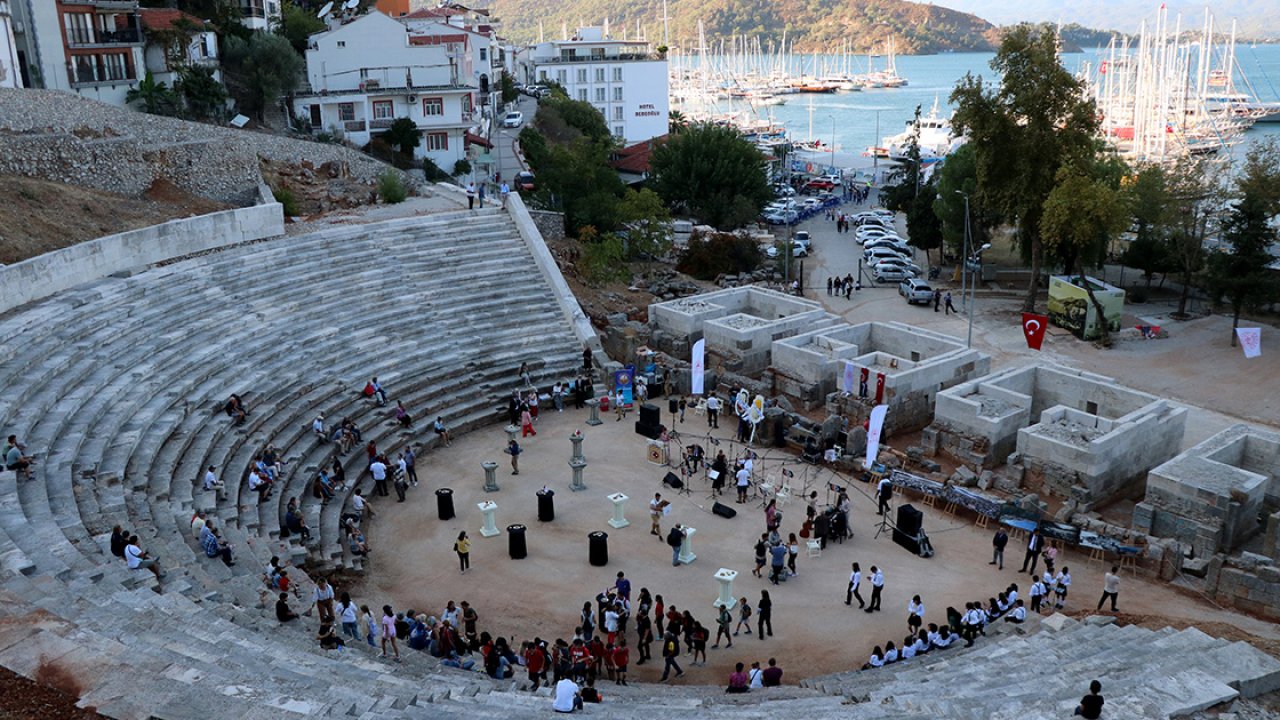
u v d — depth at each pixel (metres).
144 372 34.62
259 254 46.94
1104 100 186.62
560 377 47.56
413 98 83.00
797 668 26.56
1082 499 35.22
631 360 50.62
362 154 71.12
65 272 38.34
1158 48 156.88
